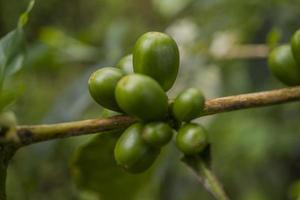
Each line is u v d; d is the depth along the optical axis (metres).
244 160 0.56
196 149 0.21
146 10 0.66
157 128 0.21
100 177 0.27
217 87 0.48
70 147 0.46
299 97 0.22
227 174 0.56
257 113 0.54
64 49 0.43
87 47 0.43
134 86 0.21
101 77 0.21
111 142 0.25
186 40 0.46
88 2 0.63
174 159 0.40
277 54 0.24
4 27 0.46
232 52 0.43
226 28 0.46
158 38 0.22
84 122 0.21
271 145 0.54
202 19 0.48
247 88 0.46
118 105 0.21
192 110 0.21
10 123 0.20
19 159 0.39
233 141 0.54
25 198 0.40
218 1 0.45
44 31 0.43
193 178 0.48
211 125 0.53
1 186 0.21
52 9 0.59
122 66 0.23
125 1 0.66
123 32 0.43
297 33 0.24
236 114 0.54
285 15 0.45
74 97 0.38
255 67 0.46
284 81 0.24
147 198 0.44
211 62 0.44
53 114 0.38
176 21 0.47
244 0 0.46
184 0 0.58
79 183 0.27
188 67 0.44
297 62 0.24
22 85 0.21
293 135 0.54
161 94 0.21
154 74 0.22
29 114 0.46
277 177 0.57
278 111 0.54
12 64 0.22
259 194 0.57
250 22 0.47
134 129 0.21
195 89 0.21
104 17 0.64
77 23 0.63
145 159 0.21
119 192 0.27
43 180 0.45
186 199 0.48
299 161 0.57
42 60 0.42
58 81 0.55
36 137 0.20
